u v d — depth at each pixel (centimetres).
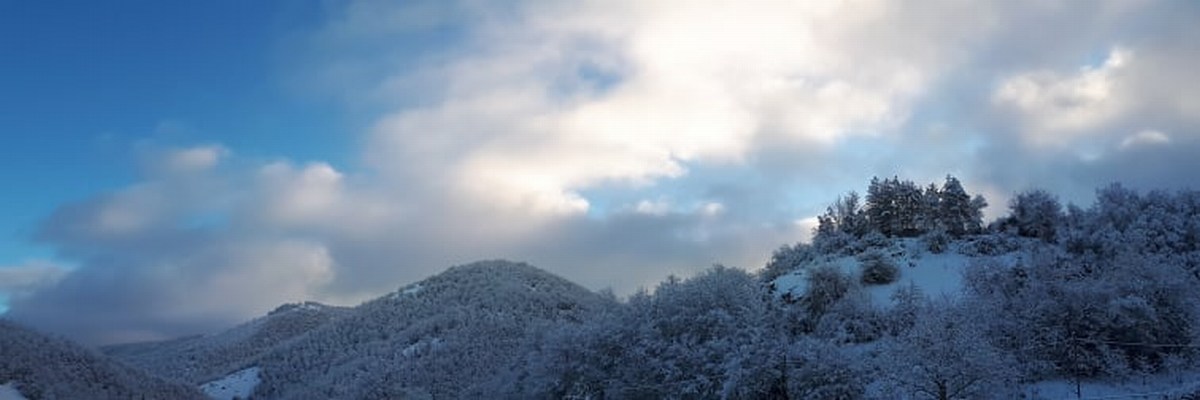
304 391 17638
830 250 11081
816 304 7138
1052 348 4831
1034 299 5003
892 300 6994
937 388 3791
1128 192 9238
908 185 11556
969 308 4875
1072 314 4859
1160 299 5006
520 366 6938
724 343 5047
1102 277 5238
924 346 3856
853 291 7094
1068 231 8800
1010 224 10406
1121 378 4619
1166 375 4662
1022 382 4722
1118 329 4828
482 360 14925
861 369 4366
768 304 5725
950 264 9225
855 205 12156
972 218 10812
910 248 10106
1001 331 4869
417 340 18925
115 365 13400
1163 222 8262
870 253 9431
